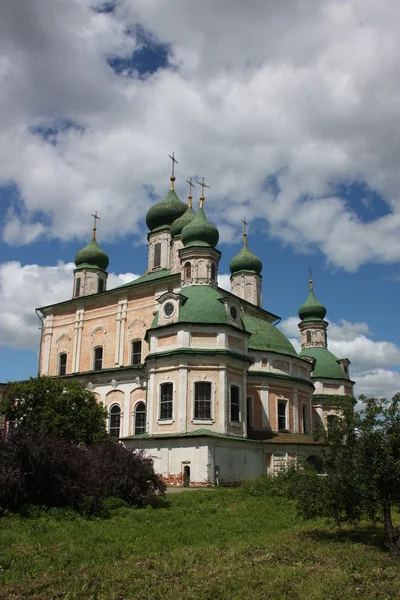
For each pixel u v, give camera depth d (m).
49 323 58.56
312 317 64.06
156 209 58.75
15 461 19.41
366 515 16.30
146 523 18.98
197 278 44.12
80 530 17.03
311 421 48.59
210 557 13.96
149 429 38.59
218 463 35.59
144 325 50.91
